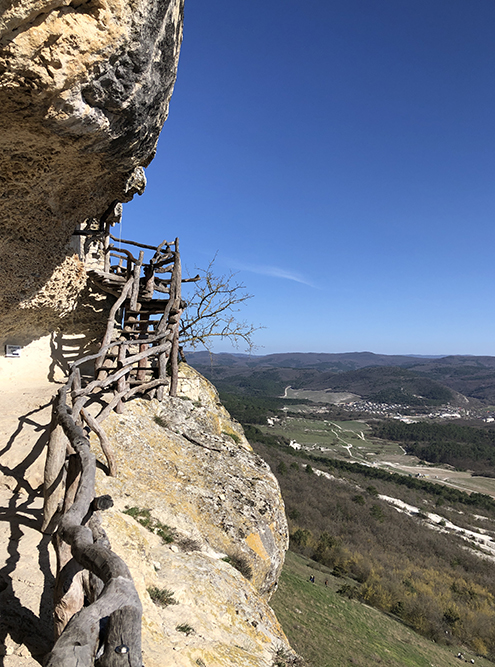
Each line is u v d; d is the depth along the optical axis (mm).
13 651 2740
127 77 3264
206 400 14016
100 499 2621
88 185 5559
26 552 3828
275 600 14234
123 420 8797
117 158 4250
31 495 5078
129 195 7160
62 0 2484
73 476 3191
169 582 5059
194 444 10234
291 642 11453
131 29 2932
